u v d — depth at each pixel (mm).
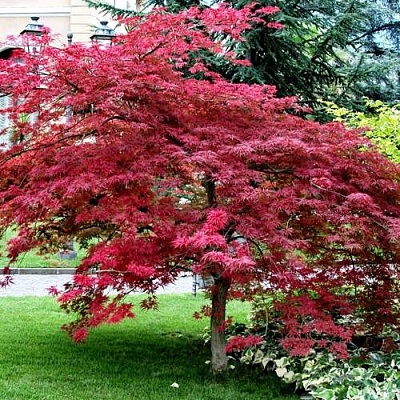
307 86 11938
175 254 4523
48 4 15750
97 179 4254
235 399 4648
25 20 15852
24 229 5016
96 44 4645
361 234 4527
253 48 10953
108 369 5402
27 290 9531
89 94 4277
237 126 4930
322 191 4594
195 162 4273
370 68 11836
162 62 4852
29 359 5664
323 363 4770
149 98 4637
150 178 4410
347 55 15977
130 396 4676
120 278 4406
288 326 4504
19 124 4957
